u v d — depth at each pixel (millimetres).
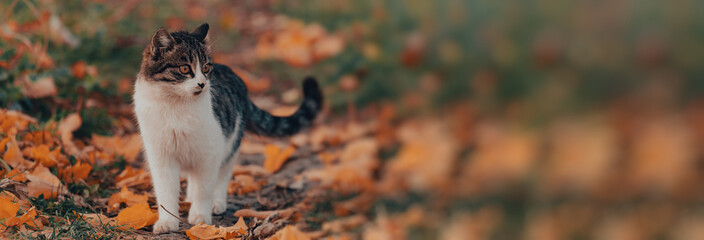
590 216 2604
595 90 2900
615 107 2773
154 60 3223
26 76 4512
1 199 2793
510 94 3580
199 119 3268
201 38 3400
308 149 5012
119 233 3035
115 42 6844
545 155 2955
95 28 6777
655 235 2387
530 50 3463
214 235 3102
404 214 3512
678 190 2453
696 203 2412
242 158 4832
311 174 4301
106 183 3844
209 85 3301
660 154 2533
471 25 4500
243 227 3236
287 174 4492
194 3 10102
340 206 3701
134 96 3543
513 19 3670
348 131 5102
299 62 6832
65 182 3576
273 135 4160
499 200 3057
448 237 3123
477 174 3361
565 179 2779
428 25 5195
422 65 5219
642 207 2490
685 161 2492
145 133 3305
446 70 4668
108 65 6035
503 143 3350
